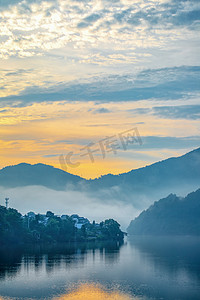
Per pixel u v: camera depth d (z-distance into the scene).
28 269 151.50
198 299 103.62
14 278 132.25
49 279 130.62
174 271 148.38
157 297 105.88
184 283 124.50
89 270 150.00
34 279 130.38
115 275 139.00
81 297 105.62
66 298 104.62
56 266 160.75
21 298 104.69
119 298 104.50
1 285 120.94
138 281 127.94
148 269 153.25
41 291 112.50
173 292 111.38
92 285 120.75
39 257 194.00
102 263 172.38
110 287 118.12
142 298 104.94
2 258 188.25
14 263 169.12
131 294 109.31
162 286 119.50
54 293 110.12
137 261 181.88
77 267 158.38
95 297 105.38
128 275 139.25
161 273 143.38
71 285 120.94
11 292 111.44
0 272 144.25
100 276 136.38
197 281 127.88
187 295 107.94
